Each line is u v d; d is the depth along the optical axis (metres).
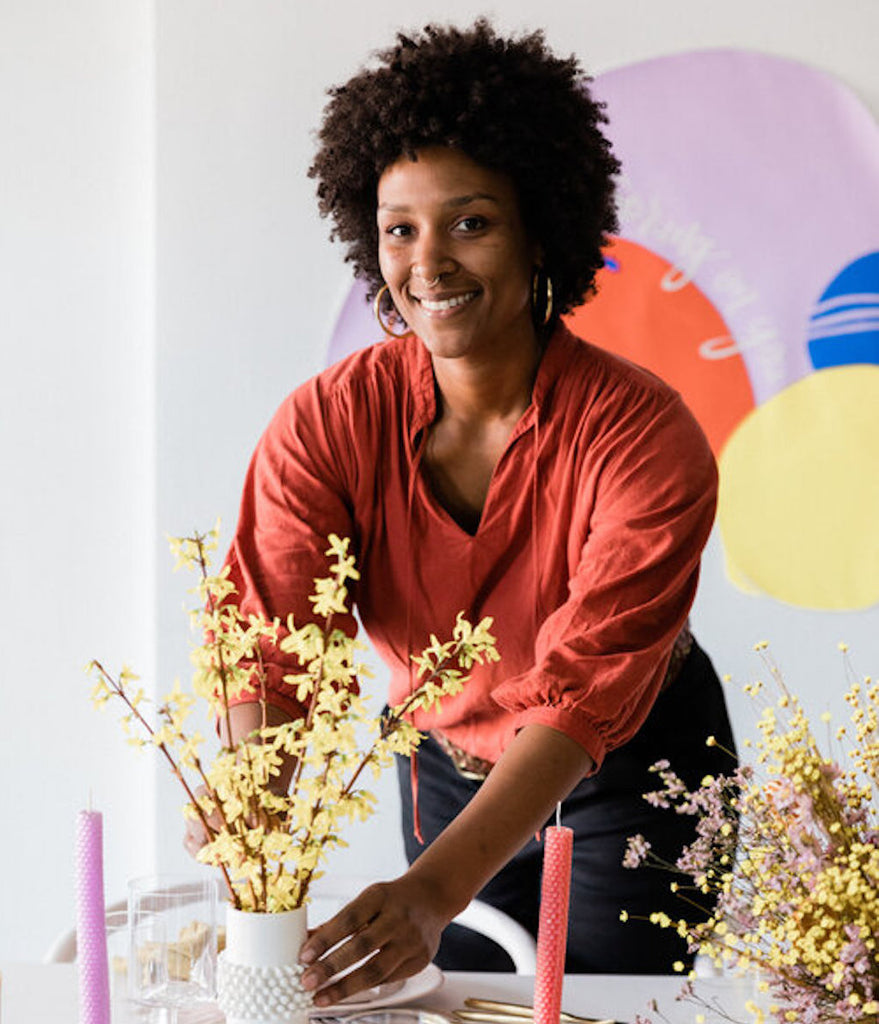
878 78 3.01
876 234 3.01
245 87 3.01
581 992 1.49
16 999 1.45
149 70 3.05
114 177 3.06
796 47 3.01
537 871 1.94
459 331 1.63
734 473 3.03
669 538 1.62
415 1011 1.43
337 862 2.99
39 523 3.07
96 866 1.20
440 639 1.79
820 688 3.03
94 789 3.07
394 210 1.62
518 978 1.54
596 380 1.71
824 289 3.01
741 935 1.26
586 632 1.58
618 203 3.03
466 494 1.77
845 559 3.02
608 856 1.89
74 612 3.07
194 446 3.03
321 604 1.20
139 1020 1.28
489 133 1.58
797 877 1.22
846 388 3.01
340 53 3.02
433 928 1.30
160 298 3.02
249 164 3.02
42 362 3.07
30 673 3.08
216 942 1.34
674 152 3.02
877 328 3.00
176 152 3.01
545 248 1.72
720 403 3.03
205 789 1.25
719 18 3.02
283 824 1.22
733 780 1.26
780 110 3.01
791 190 3.01
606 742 1.56
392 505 1.76
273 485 1.75
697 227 3.02
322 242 3.02
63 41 3.05
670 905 1.89
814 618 3.03
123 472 3.08
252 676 1.59
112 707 3.07
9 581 3.08
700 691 1.95
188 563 1.23
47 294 3.07
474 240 1.61
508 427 1.73
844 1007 1.16
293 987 1.20
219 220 3.02
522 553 1.74
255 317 3.03
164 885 1.32
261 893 1.21
